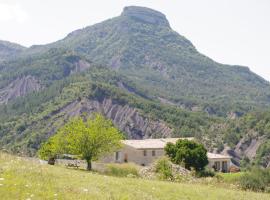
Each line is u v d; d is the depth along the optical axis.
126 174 48.28
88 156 67.12
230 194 28.77
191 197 25.12
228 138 164.00
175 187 27.95
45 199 16.70
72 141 67.19
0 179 18.48
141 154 99.88
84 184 22.00
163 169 44.72
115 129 70.31
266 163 139.62
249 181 41.91
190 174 46.00
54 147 79.06
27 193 16.92
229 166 105.25
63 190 18.95
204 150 78.81
